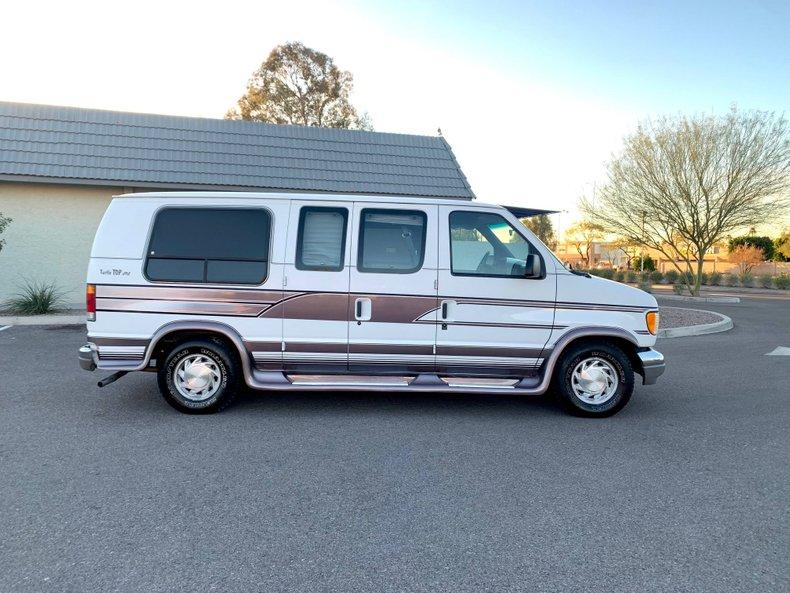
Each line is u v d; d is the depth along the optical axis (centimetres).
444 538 343
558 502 395
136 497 388
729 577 307
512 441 519
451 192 1555
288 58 3625
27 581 290
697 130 2284
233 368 578
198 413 580
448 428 554
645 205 2423
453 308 581
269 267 572
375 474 437
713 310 1902
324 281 575
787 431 562
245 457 466
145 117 1493
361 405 629
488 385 584
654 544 341
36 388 667
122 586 288
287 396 661
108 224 571
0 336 997
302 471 439
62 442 492
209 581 294
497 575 306
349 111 3809
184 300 568
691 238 2395
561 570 312
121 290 565
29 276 1337
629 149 2431
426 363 588
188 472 433
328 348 579
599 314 588
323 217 582
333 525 356
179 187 1366
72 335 1013
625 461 474
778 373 835
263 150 1513
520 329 584
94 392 655
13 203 1317
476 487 417
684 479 438
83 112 1438
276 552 324
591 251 5791
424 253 582
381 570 308
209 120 1551
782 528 362
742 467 464
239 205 579
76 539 333
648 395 701
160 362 586
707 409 638
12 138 1316
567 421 584
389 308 579
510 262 594
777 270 3878
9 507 371
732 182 2259
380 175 1551
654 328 596
